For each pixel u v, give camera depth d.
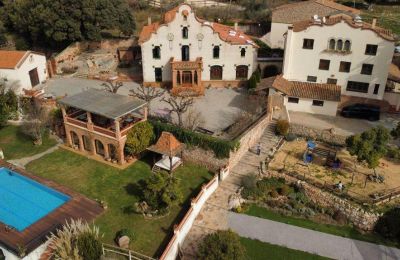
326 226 38.34
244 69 62.81
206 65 62.28
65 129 49.00
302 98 54.09
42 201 39.81
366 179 42.34
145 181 41.28
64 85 63.66
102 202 38.69
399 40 72.69
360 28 51.94
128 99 46.84
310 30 54.03
